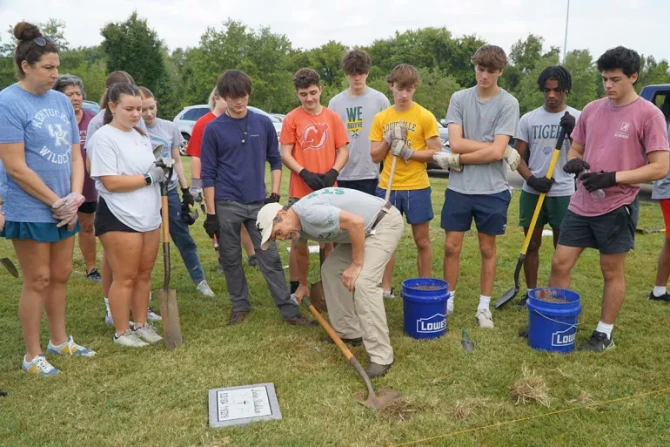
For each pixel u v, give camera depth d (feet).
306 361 11.76
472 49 205.77
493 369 11.19
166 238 12.57
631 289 16.19
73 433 9.20
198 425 9.41
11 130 10.03
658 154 10.87
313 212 10.87
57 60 10.43
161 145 12.93
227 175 13.44
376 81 146.51
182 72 181.16
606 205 11.52
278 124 59.98
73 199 10.90
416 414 9.66
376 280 11.22
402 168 14.32
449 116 13.69
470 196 13.35
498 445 8.77
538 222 14.57
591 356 11.71
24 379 10.96
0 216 10.17
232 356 12.02
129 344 12.59
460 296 15.96
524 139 14.67
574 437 8.93
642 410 9.61
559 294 12.51
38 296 11.09
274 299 13.94
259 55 132.36
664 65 166.81
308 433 9.11
